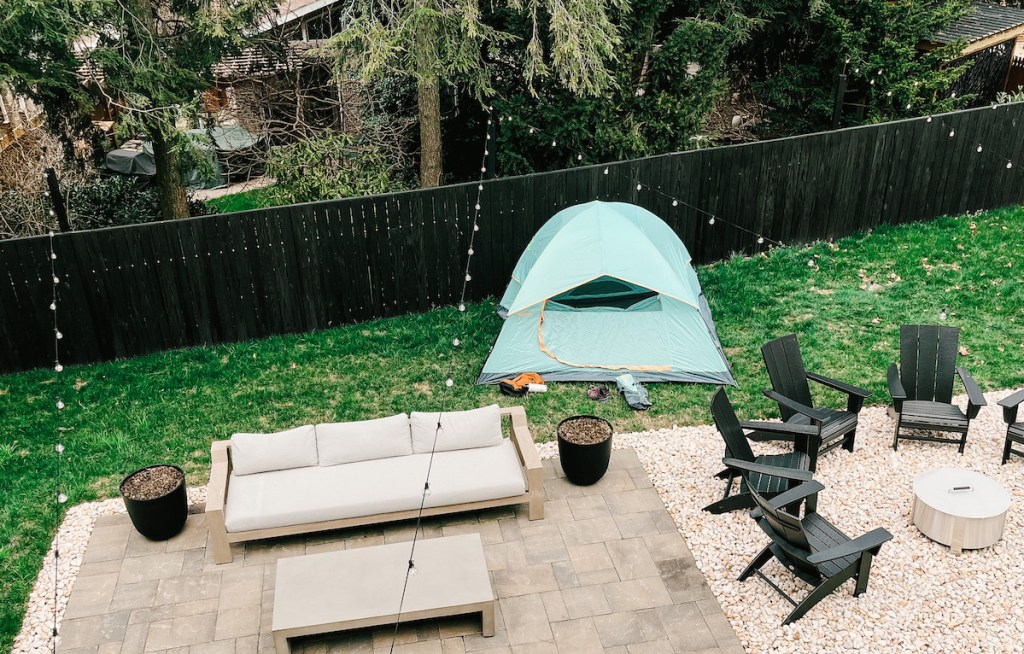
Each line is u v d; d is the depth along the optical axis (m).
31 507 7.52
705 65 13.45
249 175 16.77
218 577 6.55
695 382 9.34
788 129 16.00
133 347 10.50
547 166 13.72
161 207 13.09
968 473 6.97
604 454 7.35
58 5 9.88
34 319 9.99
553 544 6.84
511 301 10.81
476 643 5.89
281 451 7.11
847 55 14.13
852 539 6.24
